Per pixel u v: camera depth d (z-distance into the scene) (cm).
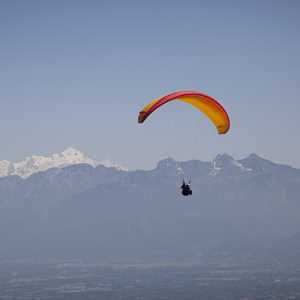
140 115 11731
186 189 11481
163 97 11919
